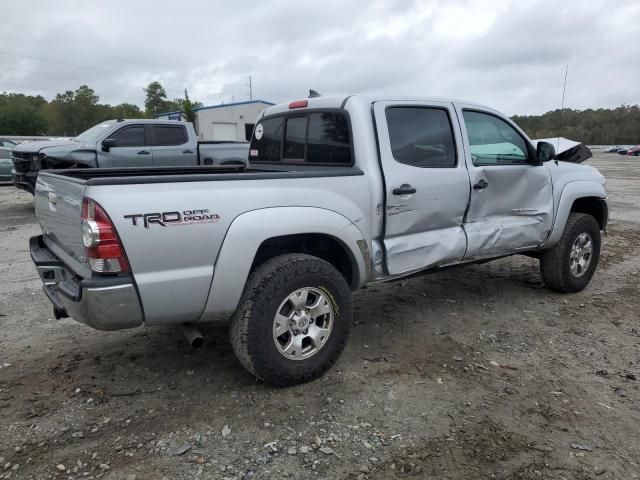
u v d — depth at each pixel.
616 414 3.07
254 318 3.07
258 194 3.09
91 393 3.26
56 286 3.36
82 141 10.04
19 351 3.87
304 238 3.44
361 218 3.56
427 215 3.94
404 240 3.83
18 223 9.48
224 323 4.41
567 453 2.70
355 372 3.57
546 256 5.17
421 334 4.26
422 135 3.97
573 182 5.11
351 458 2.65
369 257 3.63
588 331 4.35
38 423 2.93
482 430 2.89
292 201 3.22
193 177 2.87
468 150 4.24
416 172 3.83
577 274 5.31
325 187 3.37
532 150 4.77
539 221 4.79
